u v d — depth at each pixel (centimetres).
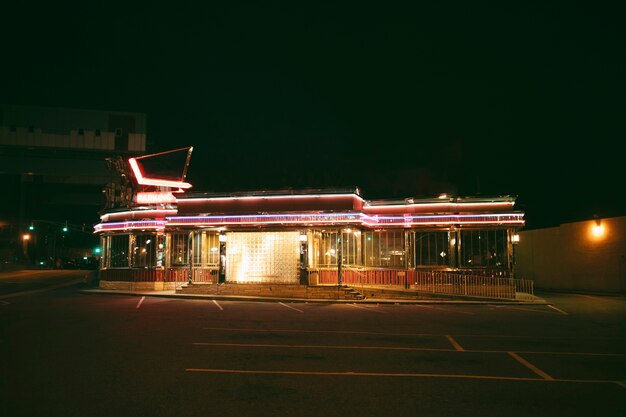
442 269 3219
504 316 2084
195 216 3169
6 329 1609
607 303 2705
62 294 3256
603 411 782
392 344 1352
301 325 1739
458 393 872
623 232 3394
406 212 3303
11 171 8038
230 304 2555
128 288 3456
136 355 1183
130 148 8256
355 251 3244
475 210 3241
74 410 768
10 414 750
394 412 764
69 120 8119
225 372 1014
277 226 3062
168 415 745
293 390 883
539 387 916
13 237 8562
